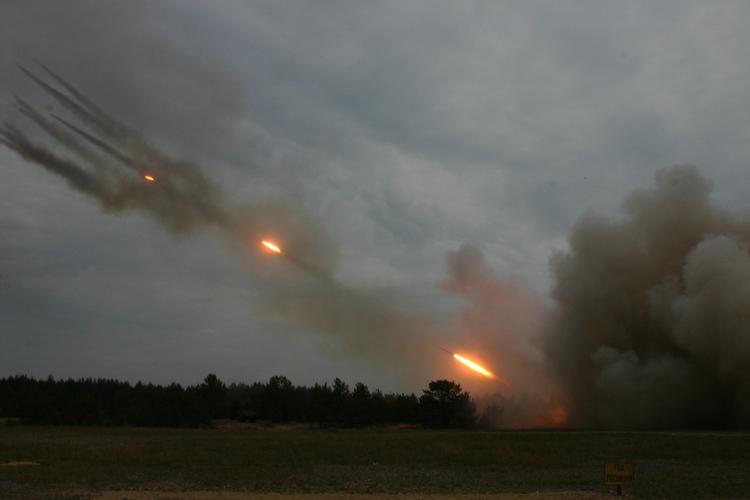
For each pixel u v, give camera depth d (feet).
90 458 124.77
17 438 199.00
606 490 86.99
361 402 320.09
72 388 481.46
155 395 436.76
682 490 86.94
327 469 111.55
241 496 77.97
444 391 306.96
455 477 101.96
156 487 86.53
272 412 353.72
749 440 154.30
